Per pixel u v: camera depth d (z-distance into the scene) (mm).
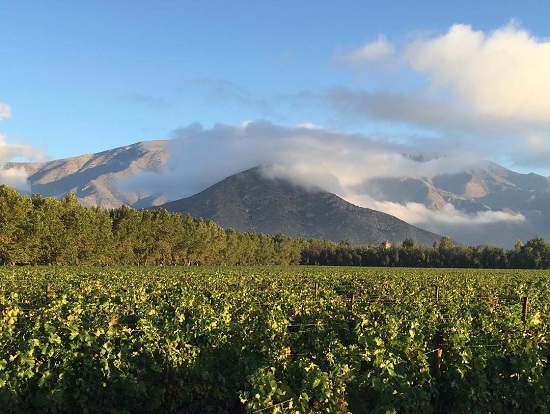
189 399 11336
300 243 177375
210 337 12148
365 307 17281
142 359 10828
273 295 21984
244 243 136625
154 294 22703
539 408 9641
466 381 9094
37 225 63344
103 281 31047
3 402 9633
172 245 100188
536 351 10023
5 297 21250
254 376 7492
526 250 122625
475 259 128500
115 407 10477
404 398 8266
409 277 46125
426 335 11609
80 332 10609
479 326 14172
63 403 10211
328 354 9406
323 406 7453
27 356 9859
